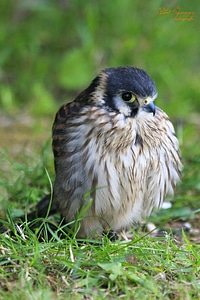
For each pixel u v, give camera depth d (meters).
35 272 8.69
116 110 10.23
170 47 18.31
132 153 10.20
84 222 10.48
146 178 10.49
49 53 18.66
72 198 10.36
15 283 8.57
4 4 18.88
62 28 18.72
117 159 10.16
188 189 12.66
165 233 10.55
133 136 10.16
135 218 10.77
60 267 8.85
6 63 18.42
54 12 18.70
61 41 18.72
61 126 10.54
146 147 10.29
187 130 15.49
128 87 10.20
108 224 10.42
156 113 10.43
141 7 18.44
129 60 18.11
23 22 18.80
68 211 10.52
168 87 17.98
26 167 12.48
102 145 10.15
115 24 18.23
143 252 9.09
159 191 10.68
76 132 10.27
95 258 9.01
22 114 17.22
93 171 10.15
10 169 13.05
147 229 11.29
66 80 17.70
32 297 8.09
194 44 18.42
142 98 10.19
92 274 8.66
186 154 13.84
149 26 18.30
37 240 9.06
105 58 18.11
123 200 10.39
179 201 12.10
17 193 11.98
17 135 15.85
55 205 10.83
